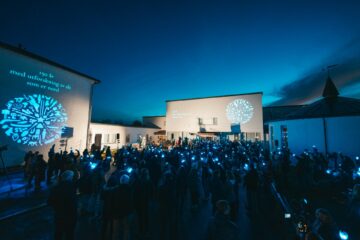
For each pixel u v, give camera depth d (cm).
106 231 463
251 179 656
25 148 1323
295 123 1605
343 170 915
